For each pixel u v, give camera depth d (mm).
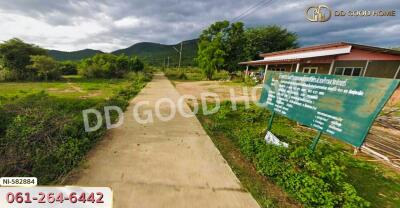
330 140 5641
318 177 3010
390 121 7574
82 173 3258
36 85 16812
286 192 3070
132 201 2680
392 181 3627
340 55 11141
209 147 4633
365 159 4477
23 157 3250
